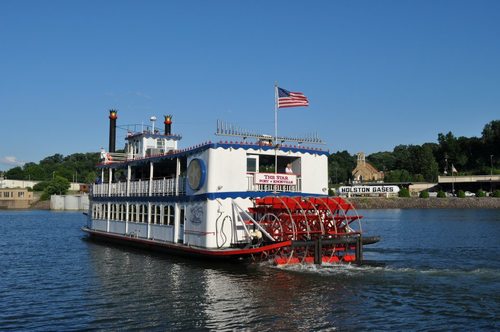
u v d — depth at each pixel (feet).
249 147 80.64
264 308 52.80
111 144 136.36
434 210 336.49
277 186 83.82
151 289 62.34
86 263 85.46
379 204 379.76
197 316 50.31
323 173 88.89
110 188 115.34
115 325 47.93
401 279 66.03
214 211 77.10
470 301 55.16
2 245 119.65
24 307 55.16
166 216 90.99
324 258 75.51
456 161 552.41
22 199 434.71
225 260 76.02
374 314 50.60
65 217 278.87
